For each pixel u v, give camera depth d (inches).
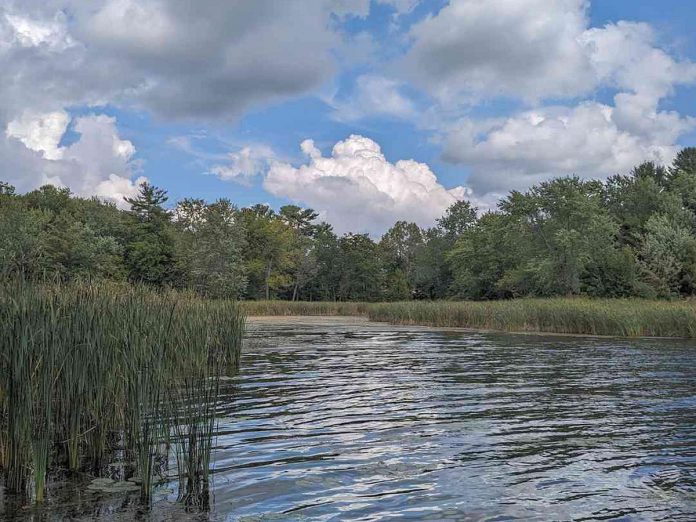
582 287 1761.8
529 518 175.0
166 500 184.9
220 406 336.8
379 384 423.2
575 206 1766.7
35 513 173.0
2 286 239.8
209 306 533.0
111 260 1948.8
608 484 205.6
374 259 3257.9
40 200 2731.3
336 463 226.7
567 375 473.7
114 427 261.3
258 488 197.2
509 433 277.6
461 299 2454.5
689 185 2279.8
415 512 178.2
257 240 2994.6
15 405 199.0
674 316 893.2
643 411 331.0
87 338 236.8
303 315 1951.3
